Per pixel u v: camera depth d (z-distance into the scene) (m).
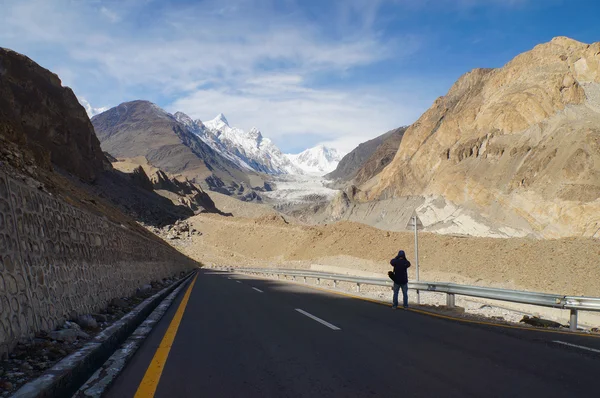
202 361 6.97
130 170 138.25
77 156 90.50
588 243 31.84
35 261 7.05
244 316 12.44
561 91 143.62
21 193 6.96
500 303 22.77
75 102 101.19
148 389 5.44
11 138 20.94
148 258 23.44
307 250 66.00
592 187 107.62
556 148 124.12
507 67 176.62
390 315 12.59
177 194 173.88
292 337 9.05
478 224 124.00
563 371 6.23
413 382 5.69
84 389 5.33
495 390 5.32
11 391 4.24
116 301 12.12
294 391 5.37
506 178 132.88
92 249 11.20
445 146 187.75
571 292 27.06
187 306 15.17
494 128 153.50
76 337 7.04
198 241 98.12
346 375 6.07
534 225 112.50
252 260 79.44
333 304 15.73
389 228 165.25
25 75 81.56
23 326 6.09
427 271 38.56
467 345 8.16
